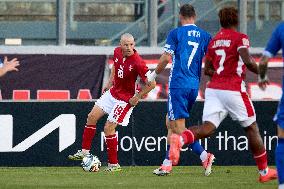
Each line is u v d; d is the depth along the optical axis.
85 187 26.89
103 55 48.06
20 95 47.38
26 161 35.81
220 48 26.94
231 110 26.98
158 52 48.53
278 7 51.34
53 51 48.53
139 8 51.44
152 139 36.25
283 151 21.81
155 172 31.61
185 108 30.55
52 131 35.88
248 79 47.75
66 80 47.75
